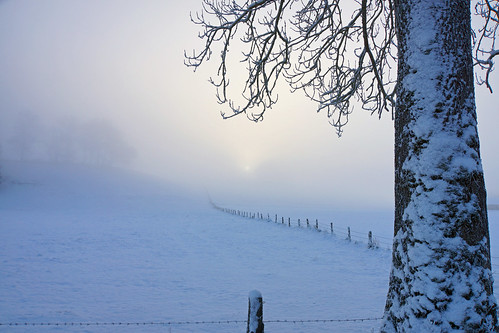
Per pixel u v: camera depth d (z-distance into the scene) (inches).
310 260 573.6
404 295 109.8
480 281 102.3
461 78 113.8
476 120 116.3
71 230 1080.8
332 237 818.8
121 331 260.1
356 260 558.3
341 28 233.9
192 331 259.0
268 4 210.5
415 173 111.9
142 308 327.0
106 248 740.7
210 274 485.1
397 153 125.5
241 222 1403.8
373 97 258.7
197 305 336.5
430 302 101.1
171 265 555.8
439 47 113.7
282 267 524.1
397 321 111.0
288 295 365.7
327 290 383.9
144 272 502.9
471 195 106.4
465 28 118.9
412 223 110.0
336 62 253.1
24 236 913.5
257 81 221.9
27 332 257.4
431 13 116.0
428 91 112.3
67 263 572.4
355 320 276.1
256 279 448.8
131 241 855.1
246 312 311.1
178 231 1090.7
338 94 240.1
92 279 458.9
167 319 292.5
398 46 130.3
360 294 364.5
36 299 359.9
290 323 270.1
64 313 310.7
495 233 927.7
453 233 103.6
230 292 386.9
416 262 106.3
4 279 453.1
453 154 107.4
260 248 725.9
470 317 98.2
